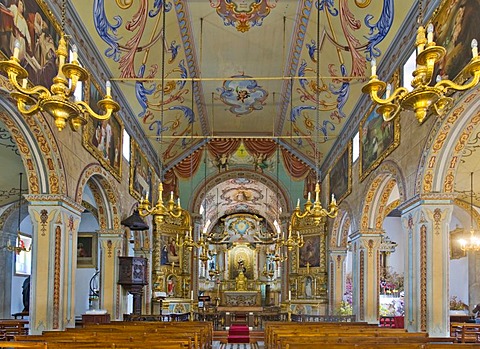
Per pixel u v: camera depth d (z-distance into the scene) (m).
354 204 18.23
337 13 13.84
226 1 14.92
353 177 18.64
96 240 23.98
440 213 11.10
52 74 10.60
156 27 14.69
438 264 11.01
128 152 18.27
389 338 8.80
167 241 24.77
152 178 23.03
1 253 19.36
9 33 8.53
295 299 24.41
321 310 23.30
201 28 16.38
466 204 20.03
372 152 15.63
